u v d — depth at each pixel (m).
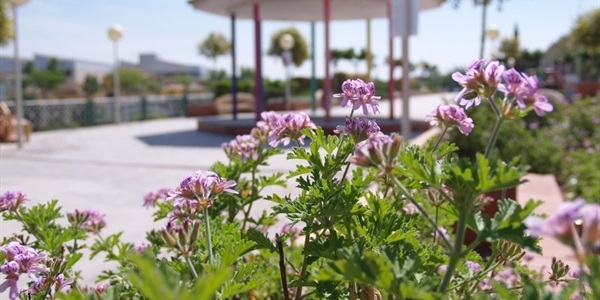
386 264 1.21
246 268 1.60
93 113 20.78
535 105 1.31
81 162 10.21
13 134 14.39
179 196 1.60
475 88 1.37
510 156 8.32
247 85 30.70
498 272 2.46
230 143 3.08
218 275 0.84
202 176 1.62
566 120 12.03
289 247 2.83
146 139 14.52
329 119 14.21
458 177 1.23
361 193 1.77
